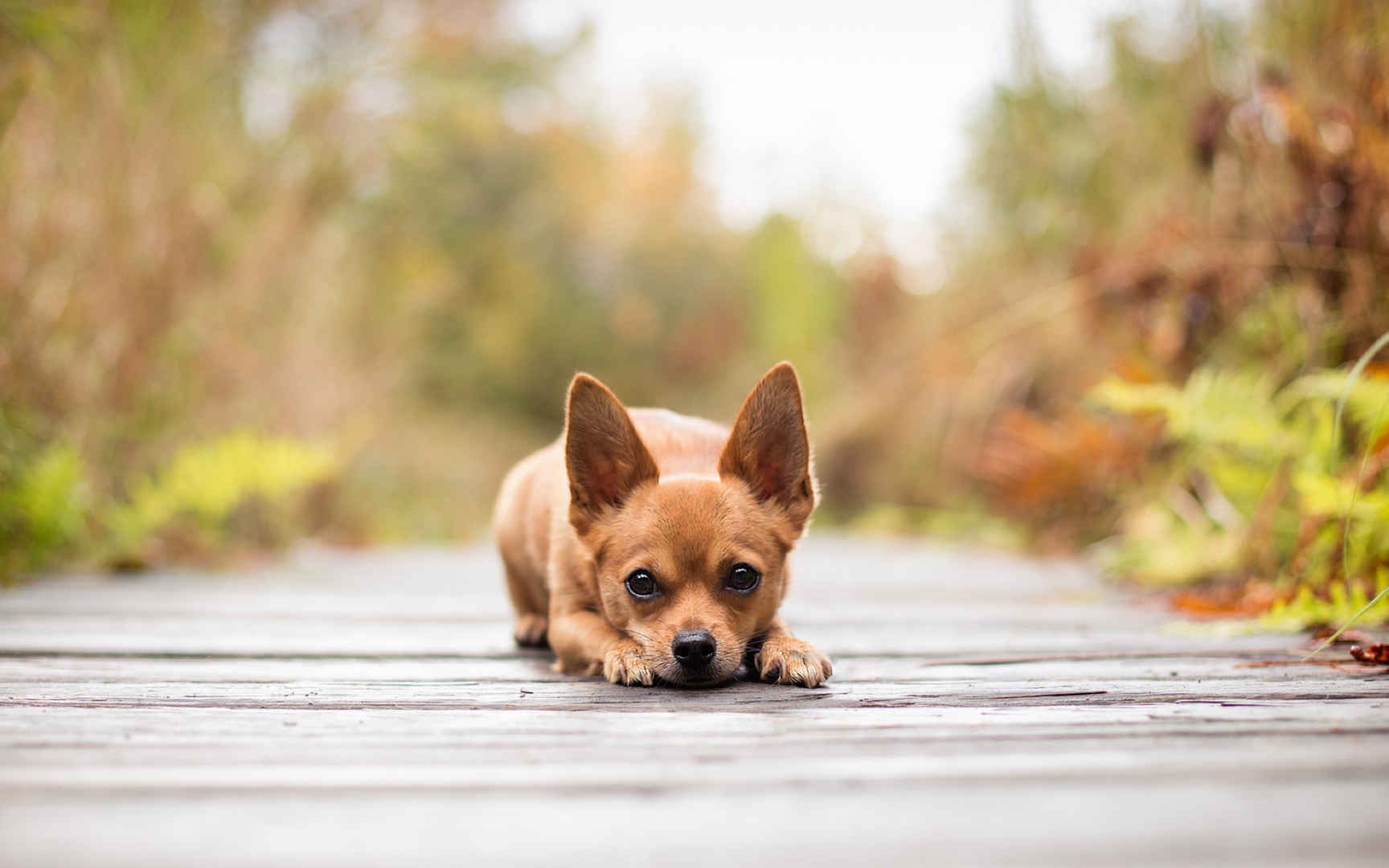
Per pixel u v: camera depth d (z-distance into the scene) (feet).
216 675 9.18
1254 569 16.05
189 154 24.06
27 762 5.81
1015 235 33.94
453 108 41.47
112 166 21.54
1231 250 18.81
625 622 9.25
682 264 79.87
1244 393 16.65
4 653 10.36
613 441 9.63
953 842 4.54
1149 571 18.39
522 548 11.79
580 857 4.41
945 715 7.15
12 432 18.60
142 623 13.07
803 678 8.55
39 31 18.33
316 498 31.09
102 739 6.38
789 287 66.69
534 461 12.38
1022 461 27.09
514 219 70.90
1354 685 8.25
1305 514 14.49
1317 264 16.15
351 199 32.01
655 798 5.16
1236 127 18.53
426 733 6.60
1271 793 5.16
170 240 22.71
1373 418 12.88
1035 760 5.79
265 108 29.53
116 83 21.71
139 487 22.16
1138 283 21.12
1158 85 23.39
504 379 70.44
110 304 21.36
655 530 9.14
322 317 31.30
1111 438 23.82
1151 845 4.50
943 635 12.25
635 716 7.19
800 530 9.83
